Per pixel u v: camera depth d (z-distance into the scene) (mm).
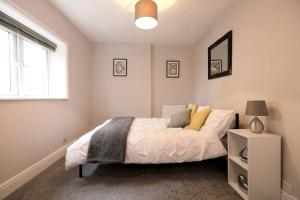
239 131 1802
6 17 1766
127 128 2238
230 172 1891
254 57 1991
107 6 2494
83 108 3711
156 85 4398
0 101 1627
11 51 1981
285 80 1555
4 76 1910
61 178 1995
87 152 1887
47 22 2332
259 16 1896
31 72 2355
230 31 2475
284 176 1550
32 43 2332
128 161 1899
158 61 4383
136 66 4266
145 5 1950
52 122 2492
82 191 1734
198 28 3291
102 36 3766
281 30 1596
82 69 3648
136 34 3641
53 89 2844
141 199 1612
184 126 2545
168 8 2539
